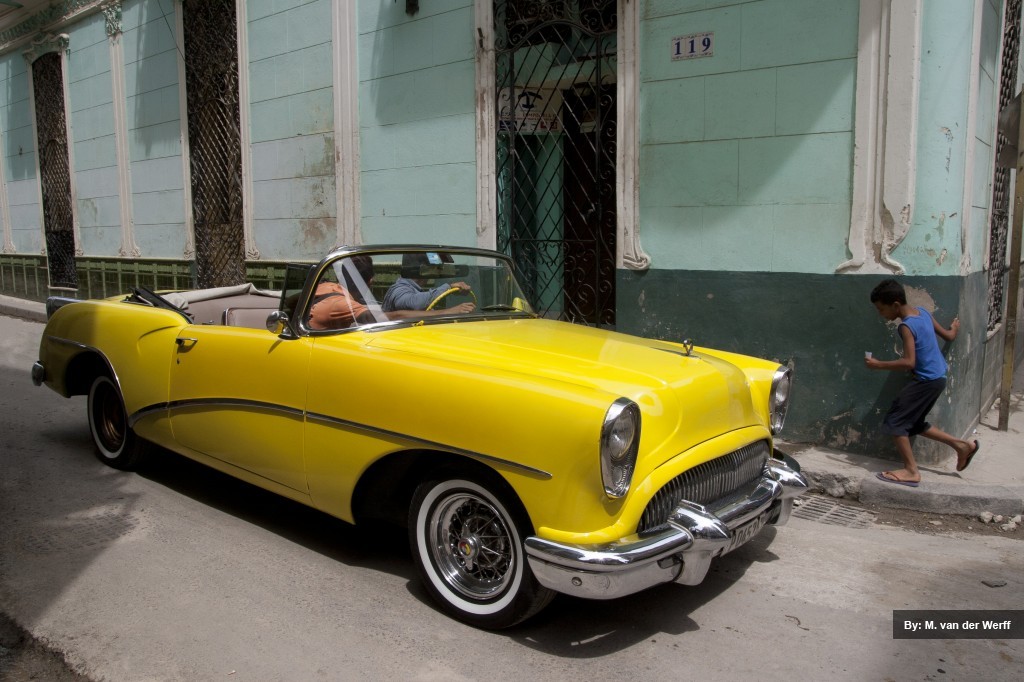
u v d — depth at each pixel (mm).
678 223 6188
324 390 3564
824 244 5527
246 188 10016
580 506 2785
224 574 3684
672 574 2941
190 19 10773
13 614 3291
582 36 6840
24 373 8500
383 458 3418
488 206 7402
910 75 5066
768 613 3402
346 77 8562
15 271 15758
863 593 3609
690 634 3207
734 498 3311
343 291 3814
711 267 6051
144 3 11438
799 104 5547
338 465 3525
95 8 12320
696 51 5961
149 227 12016
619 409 2746
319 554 3936
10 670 2896
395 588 3572
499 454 2951
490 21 7184
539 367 3174
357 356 3488
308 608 3365
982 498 4602
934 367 4781
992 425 6430
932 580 3760
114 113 12328
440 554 3318
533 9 7051
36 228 14945
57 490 4816
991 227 6605
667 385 3111
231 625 3209
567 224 7188
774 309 5762
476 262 4480
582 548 2738
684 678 2881
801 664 2994
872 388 5367
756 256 5824
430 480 3258
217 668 2898
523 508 2986
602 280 6930
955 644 3160
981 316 6324
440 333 3758
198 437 4328
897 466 5168
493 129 7297
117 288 12844
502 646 3082
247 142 9914
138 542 4043
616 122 6500
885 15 5129
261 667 2906
